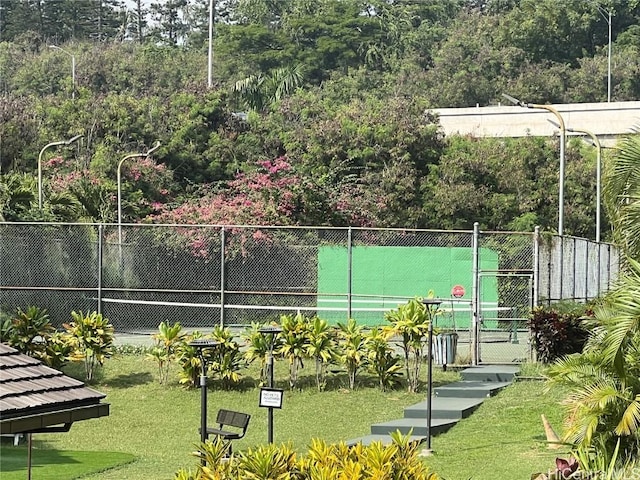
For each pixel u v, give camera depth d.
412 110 48.94
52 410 9.27
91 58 72.94
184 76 72.25
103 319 22.55
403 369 22.39
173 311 30.22
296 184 36.69
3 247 29.36
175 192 45.12
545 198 47.78
